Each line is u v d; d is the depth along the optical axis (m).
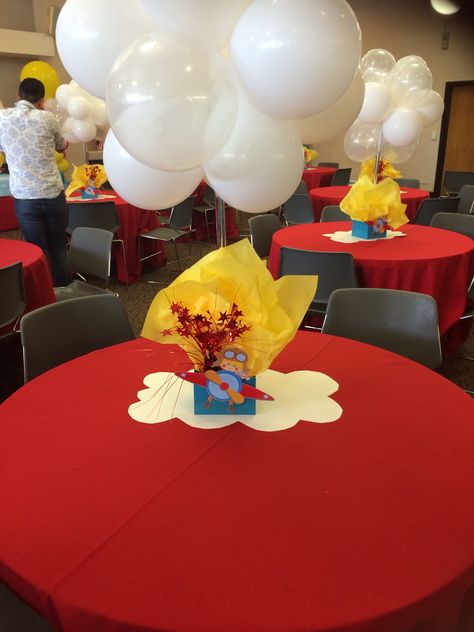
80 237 2.92
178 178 1.48
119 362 1.44
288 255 2.51
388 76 3.86
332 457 1.01
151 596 0.72
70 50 1.29
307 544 0.80
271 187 1.44
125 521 0.85
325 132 1.53
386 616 0.69
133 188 1.50
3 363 2.80
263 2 1.06
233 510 0.88
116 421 1.15
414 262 2.44
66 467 0.99
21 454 1.03
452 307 2.59
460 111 8.17
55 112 5.45
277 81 1.07
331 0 1.06
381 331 1.84
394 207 2.82
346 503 0.89
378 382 1.31
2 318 2.27
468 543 0.80
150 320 1.12
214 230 6.15
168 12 1.10
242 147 1.33
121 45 1.25
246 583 0.74
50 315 1.68
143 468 0.98
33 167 3.49
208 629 0.67
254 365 1.11
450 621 0.78
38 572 0.76
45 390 1.29
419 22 7.93
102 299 1.80
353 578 0.74
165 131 1.10
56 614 0.73
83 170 4.53
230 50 1.14
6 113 3.37
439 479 0.95
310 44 1.03
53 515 0.87
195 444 1.06
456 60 7.89
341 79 1.09
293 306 1.14
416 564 0.77
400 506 0.88
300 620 0.68
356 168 8.97
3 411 1.19
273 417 1.15
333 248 2.69
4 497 0.91
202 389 1.16
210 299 1.09
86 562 0.77
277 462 1.00
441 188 8.71
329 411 1.17
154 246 4.92
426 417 1.15
